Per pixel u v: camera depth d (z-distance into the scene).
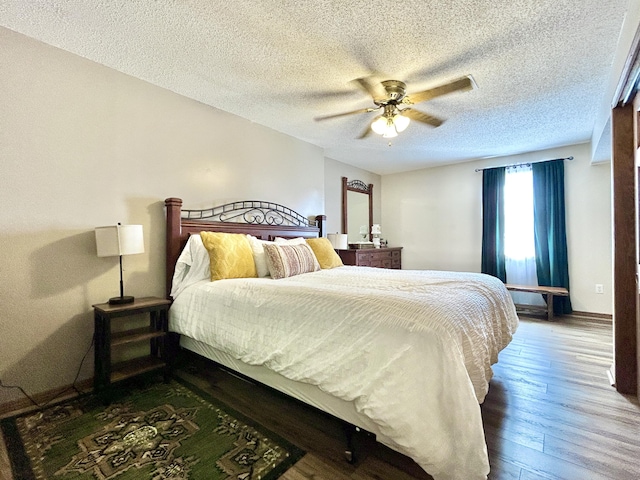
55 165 2.23
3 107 2.03
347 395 1.52
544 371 2.61
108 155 2.49
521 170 4.82
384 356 1.45
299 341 1.75
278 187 3.89
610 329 3.80
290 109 3.24
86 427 1.84
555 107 3.14
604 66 2.38
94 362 2.37
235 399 2.19
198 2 1.76
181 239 2.82
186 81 2.69
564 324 4.04
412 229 6.04
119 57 2.35
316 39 2.08
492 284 2.43
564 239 4.45
